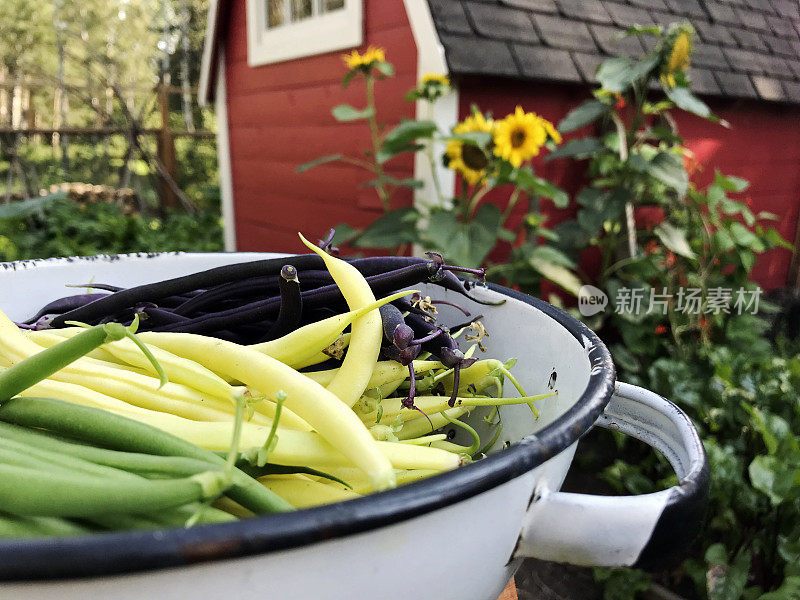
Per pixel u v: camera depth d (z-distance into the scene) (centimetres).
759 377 226
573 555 42
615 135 260
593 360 53
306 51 336
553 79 249
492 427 70
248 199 429
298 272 68
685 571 190
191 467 38
